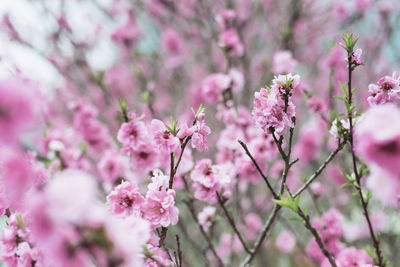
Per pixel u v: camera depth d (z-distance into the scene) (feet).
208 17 16.67
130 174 9.54
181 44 20.86
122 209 5.72
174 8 18.26
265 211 15.07
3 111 2.76
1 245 5.37
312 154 16.53
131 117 6.72
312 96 9.33
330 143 10.20
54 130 11.42
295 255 16.10
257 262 13.84
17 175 4.83
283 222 11.89
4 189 5.18
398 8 16.33
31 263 5.11
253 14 18.51
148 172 7.65
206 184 6.90
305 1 17.25
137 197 5.79
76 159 10.12
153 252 5.10
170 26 20.51
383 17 16.85
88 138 12.04
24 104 2.80
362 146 3.25
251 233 14.19
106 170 9.51
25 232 5.27
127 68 21.57
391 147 3.12
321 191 10.18
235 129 9.51
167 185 6.07
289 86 5.64
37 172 7.00
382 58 18.29
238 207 10.53
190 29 20.11
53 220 2.77
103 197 9.53
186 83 22.80
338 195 15.75
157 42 21.21
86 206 2.61
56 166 9.50
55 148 9.66
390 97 5.62
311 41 20.10
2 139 2.82
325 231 9.40
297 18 16.79
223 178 7.00
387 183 3.28
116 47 19.85
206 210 8.26
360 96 15.24
